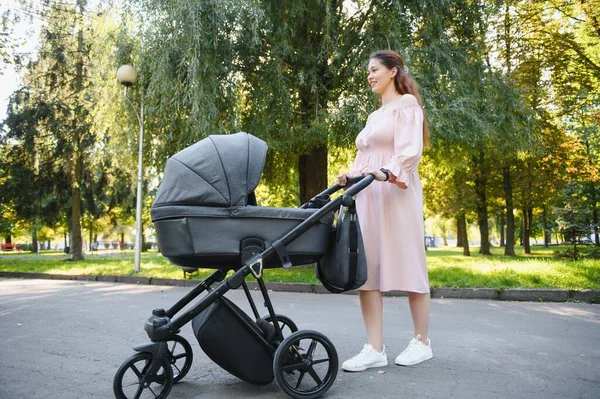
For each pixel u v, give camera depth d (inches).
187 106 358.9
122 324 199.6
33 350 155.7
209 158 107.2
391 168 117.3
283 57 372.8
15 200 716.7
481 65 381.1
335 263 110.2
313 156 438.9
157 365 101.4
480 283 277.6
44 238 1688.0
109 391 114.1
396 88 132.6
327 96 376.5
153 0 351.6
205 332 103.6
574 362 131.0
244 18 340.2
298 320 201.0
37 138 691.4
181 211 102.4
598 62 586.9
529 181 789.2
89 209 775.7
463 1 386.0
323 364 133.1
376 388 110.3
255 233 106.7
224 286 103.1
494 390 108.0
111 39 425.7
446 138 351.9
